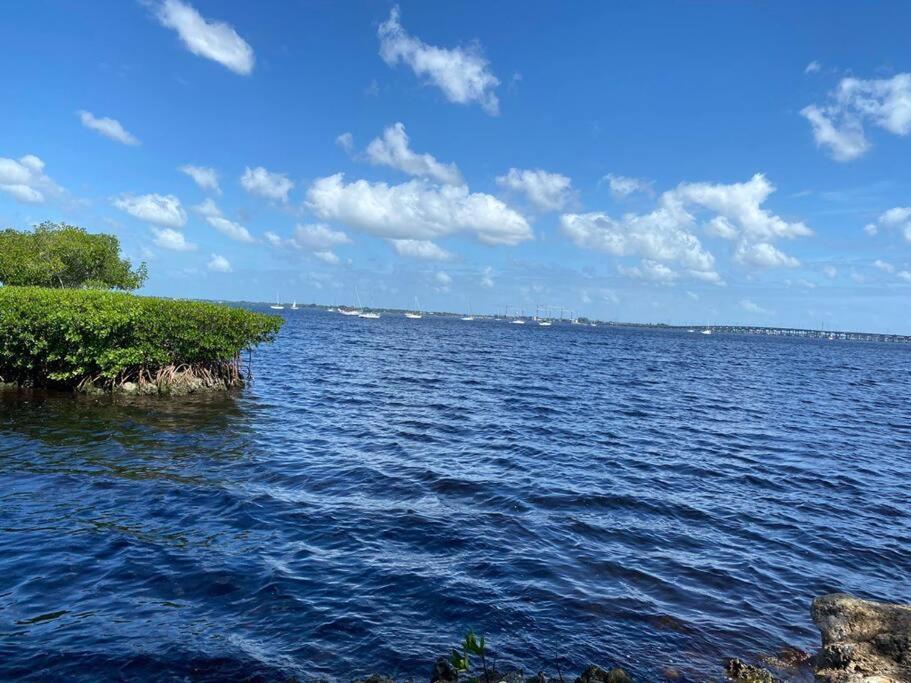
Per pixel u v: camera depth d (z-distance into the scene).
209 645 6.61
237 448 15.88
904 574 10.02
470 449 17.31
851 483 15.83
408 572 8.81
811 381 48.66
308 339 72.06
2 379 21.84
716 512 12.72
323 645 6.77
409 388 30.70
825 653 6.85
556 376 40.78
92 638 6.60
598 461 16.69
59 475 12.48
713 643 7.41
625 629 7.58
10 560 8.42
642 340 141.25
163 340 23.17
